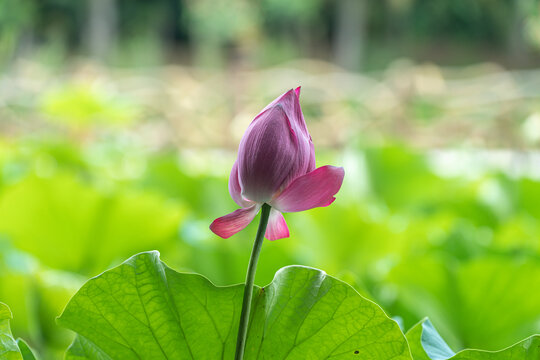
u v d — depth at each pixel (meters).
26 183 2.52
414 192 4.09
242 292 1.33
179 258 2.56
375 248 2.90
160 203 2.60
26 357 1.39
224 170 4.59
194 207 3.75
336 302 1.32
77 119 5.99
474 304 1.99
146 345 1.34
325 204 1.26
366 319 1.32
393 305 2.11
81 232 2.58
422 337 1.43
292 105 1.28
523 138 5.70
